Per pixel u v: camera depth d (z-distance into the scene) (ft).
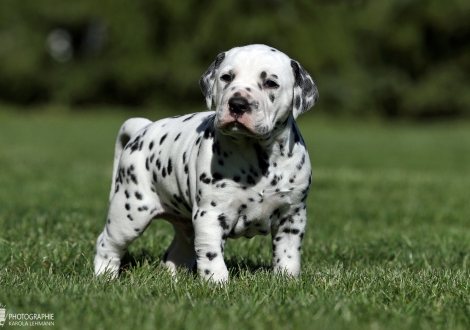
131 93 208.23
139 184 23.57
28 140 115.14
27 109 209.77
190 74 195.62
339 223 39.24
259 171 20.68
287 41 196.24
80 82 209.67
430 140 133.28
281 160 20.92
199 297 19.13
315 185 57.41
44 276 22.56
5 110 202.49
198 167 21.04
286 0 198.90
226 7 194.59
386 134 151.53
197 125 22.66
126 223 23.77
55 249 26.76
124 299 18.22
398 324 16.87
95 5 214.28
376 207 45.96
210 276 20.58
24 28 216.13
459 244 32.55
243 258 27.71
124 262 26.96
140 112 203.41
